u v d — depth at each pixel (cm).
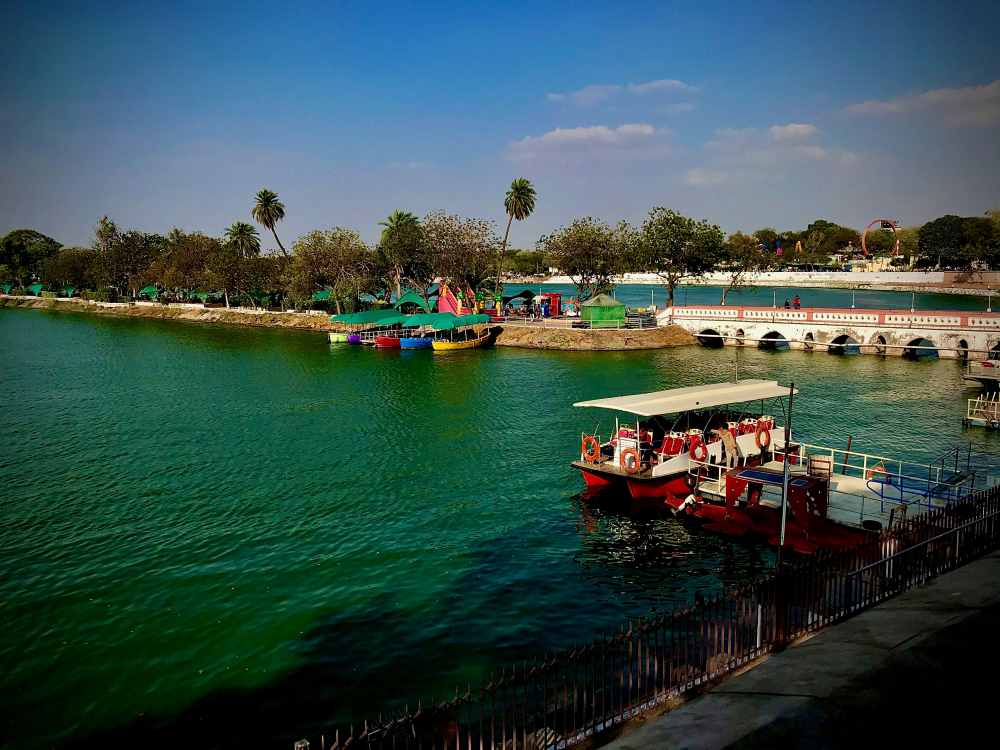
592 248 11062
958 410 5394
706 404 3575
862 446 4403
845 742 1184
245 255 16512
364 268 12750
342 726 1805
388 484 3825
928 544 2114
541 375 7269
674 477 3406
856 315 8419
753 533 2973
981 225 18850
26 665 2138
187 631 2322
